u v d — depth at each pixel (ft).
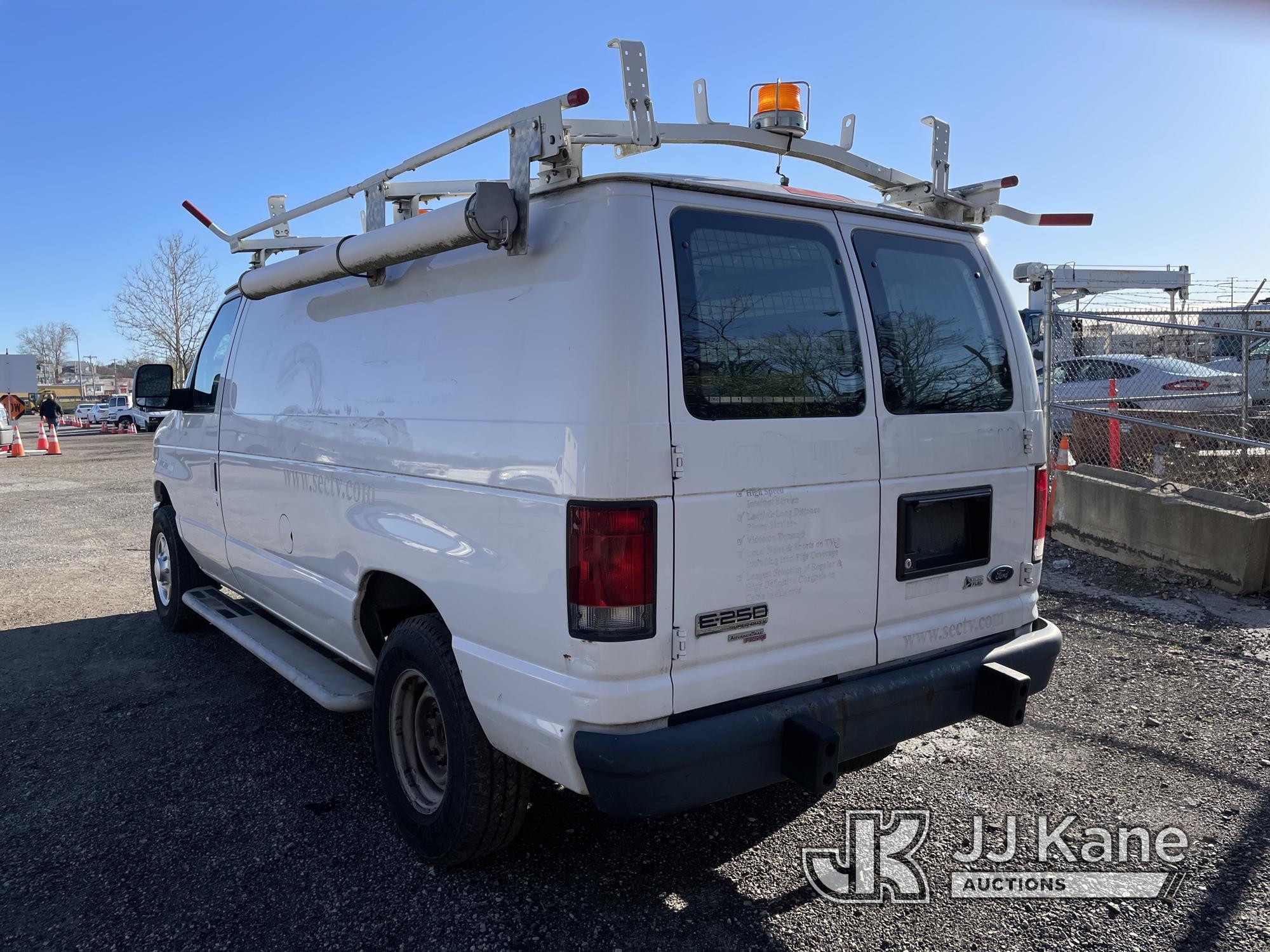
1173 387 41.98
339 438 11.82
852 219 9.99
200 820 11.57
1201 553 21.45
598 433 7.91
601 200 8.27
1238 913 9.32
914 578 9.97
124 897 9.90
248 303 15.66
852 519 9.37
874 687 9.39
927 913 9.42
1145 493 23.00
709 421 8.34
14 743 14.07
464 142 9.82
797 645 9.07
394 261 10.19
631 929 9.21
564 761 8.26
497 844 9.96
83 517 37.50
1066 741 13.46
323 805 11.94
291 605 14.07
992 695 10.11
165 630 20.27
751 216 9.08
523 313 8.75
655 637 8.06
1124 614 19.63
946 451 10.25
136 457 69.31
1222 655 16.90
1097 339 45.44
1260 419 33.40
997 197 11.69
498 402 8.91
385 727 10.93
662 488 8.03
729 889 9.91
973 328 10.91
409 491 10.26
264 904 9.73
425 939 9.09
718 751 8.23
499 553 8.86
